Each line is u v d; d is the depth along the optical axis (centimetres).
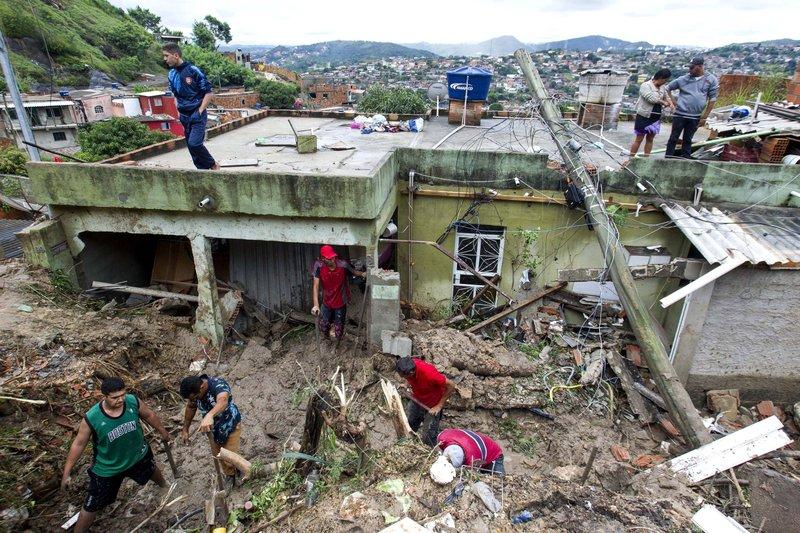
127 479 514
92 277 784
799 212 717
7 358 545
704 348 702
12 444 464
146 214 689
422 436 555
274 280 861
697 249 705
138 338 674
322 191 626
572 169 741
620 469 479
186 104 673
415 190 806
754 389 729
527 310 838
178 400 641
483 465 438
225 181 636
